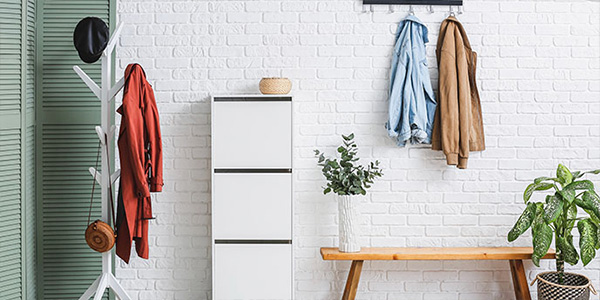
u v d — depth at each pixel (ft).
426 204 13.33
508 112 13.30
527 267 13.39
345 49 13.19
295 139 13.26
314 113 13.26
